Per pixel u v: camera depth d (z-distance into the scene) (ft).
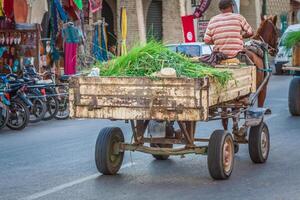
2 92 46.16
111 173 29.89
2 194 26.71
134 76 27.37
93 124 48.52
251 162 32.83
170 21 103.19
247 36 35.04
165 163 32.81
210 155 28.12
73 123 49.83
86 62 65.62
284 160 33.24
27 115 46.88
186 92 26.37
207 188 27.30
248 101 33.14
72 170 31.27
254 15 129.80
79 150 36.88
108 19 96.94
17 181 29.09
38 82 50.83
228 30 34.17
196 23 101.04
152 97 26.91
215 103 27.58
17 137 42.88
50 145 39.01
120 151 29.81
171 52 28.60
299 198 25.57
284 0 144.15
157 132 28.96
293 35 49.01
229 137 28.78
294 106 49.52
